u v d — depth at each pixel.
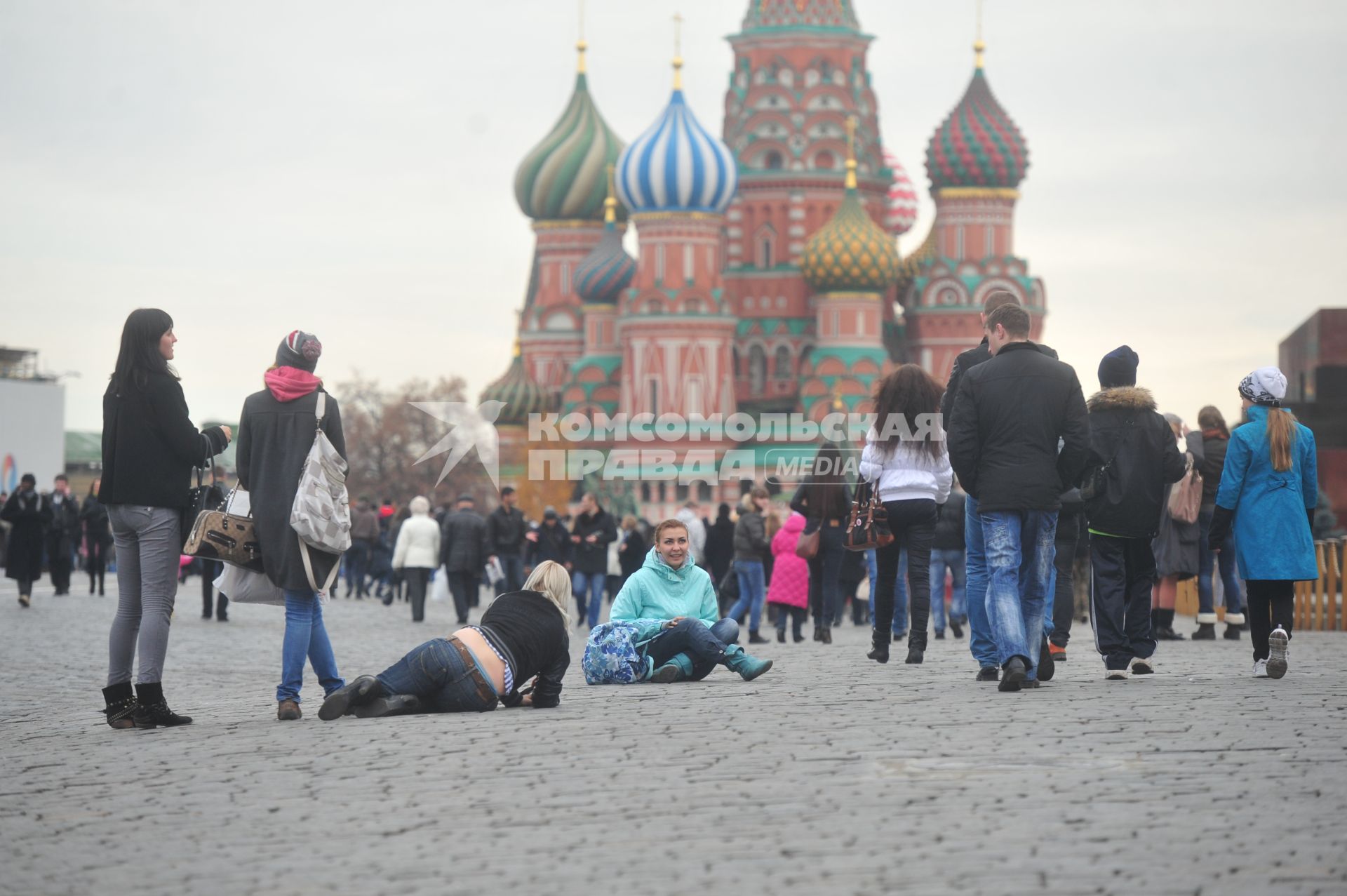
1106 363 15.26
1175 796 9.08
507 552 33.84
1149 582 15.16
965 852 7.93
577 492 75.50
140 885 7.88
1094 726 11.41
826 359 140.38
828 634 24.81
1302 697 12.94
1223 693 13.21
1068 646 20.89
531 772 10.21
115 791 10.18
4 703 16.66
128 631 13.21
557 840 8.41
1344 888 7.25
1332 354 65.12
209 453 13.23
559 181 153.88
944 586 25.81
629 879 7.63
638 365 135.50
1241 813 8.66
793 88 147.88
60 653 23.52
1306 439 14.89
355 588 52.16
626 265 148.62
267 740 11.97
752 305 147.38
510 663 13.35
